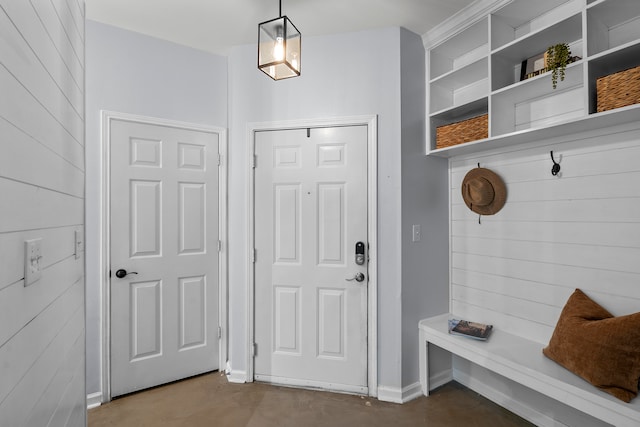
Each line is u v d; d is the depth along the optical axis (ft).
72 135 4.07
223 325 8.48
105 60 7.31
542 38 5.73
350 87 7.54
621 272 5.27
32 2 2.77
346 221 7.60
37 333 2.88
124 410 6.83
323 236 7.72
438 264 7.91
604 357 4.63
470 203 7.45
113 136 7.34
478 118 6.70
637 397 4.44
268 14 6.90
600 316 5.19
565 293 5.98
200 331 8.25
